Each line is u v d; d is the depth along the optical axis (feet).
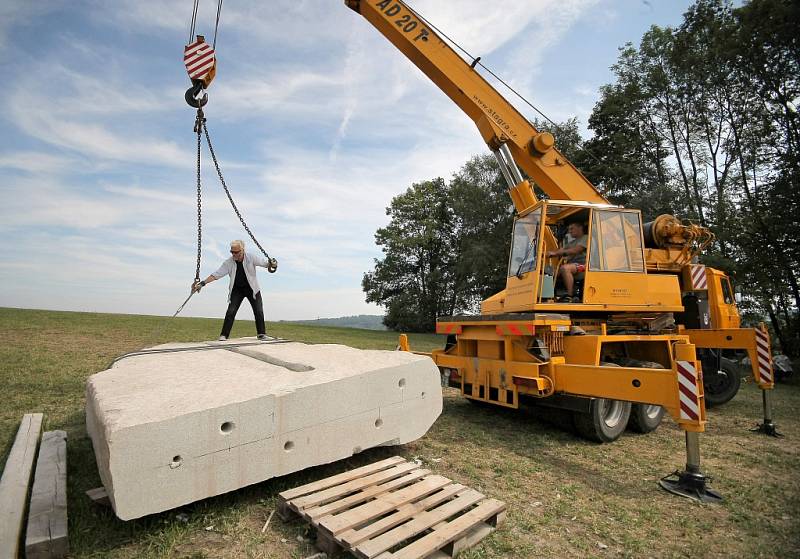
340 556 8.86
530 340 18.58
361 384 12.46
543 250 19.54
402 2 25.49
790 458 16.78
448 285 130.00
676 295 21.75
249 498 11.12
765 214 53.72
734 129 67.46
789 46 53.57
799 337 59.62
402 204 130.31
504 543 9.72
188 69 18.44
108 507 10.38
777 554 9.81
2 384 22.44
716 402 28.02
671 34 72.84
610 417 18.31
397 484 10.95
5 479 10.55
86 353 33.12
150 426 8.89
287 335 60.39
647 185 74.79
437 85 26.09
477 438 17.78
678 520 11.30
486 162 102.68
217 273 22.50
